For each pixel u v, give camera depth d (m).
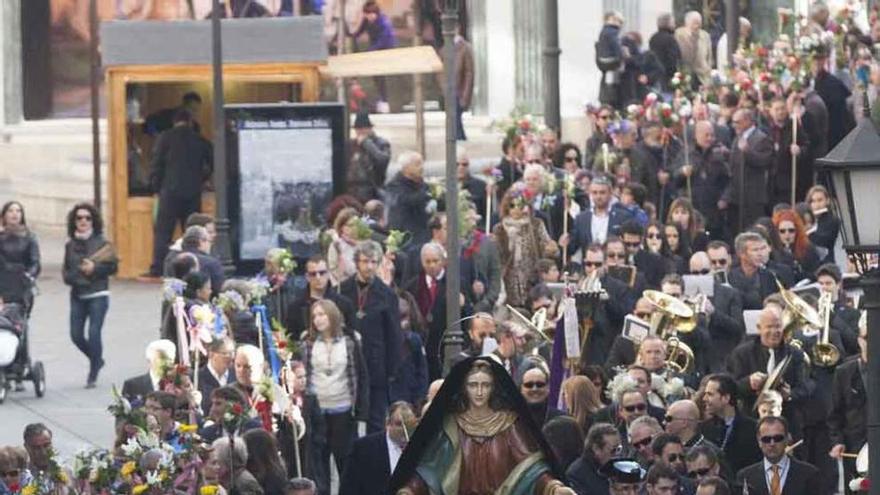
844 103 97.75
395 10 121.56
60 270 105.00
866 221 44.12
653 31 123.81
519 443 46.50
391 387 68.44
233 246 84.44
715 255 72.75
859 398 61.91
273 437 56.22
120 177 100.56
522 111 92.56
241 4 121.06
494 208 87.62
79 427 73.44
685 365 65.25
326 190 84.69
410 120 112.75
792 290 70.62
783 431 56.38
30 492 51.81
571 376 61.53
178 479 52.47
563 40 121.12
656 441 53.47
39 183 117.06
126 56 99.25
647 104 93.44
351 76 98.31
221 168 84.00
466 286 74.44
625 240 75.81
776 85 96.25
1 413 75.75
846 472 62.53
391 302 68.06
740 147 90.94
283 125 84.69
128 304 94.19
